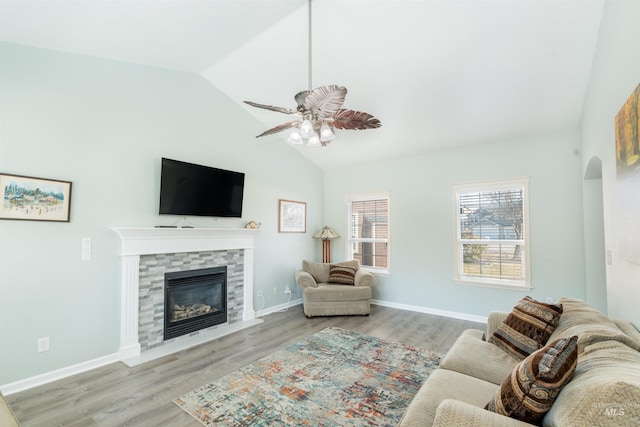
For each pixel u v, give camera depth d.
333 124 2.59
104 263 2.87
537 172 3.79
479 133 3.96
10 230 2.36
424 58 2.87
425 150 4.59
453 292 4.38
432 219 4.60
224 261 3.95
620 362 1.06
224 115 4.04
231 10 2.44
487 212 4.21
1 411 1.32
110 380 2.53
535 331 1.93
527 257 3.82
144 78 3.23
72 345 2.65
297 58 3.15
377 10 2.42
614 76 1.83
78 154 2.73
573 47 2.48
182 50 3.02
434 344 3.33
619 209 1.72
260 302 4.52
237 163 4.21
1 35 2.30
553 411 1.00
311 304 4.36
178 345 3.26
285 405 2.17
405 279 4.84
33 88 2.49
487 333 2.39
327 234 5.36
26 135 2.44
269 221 4.71
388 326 3.95
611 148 1.95
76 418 2.03
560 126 3.59
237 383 2.47
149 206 3.23
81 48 2.68
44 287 2.51
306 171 5.49
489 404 1.28
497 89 3.12
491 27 2.43
